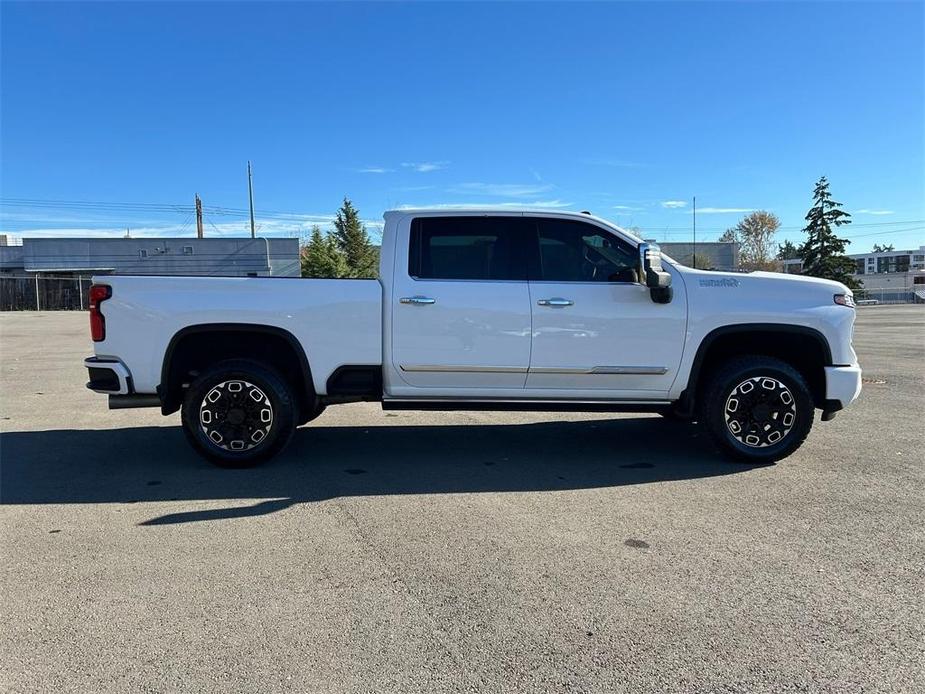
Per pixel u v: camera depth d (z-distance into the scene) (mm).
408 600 3225
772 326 5371
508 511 4469
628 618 3047
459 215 5496
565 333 5352
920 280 80938
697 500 4668
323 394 5477
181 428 7184
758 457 5469
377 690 2527
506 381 5453
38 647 2818
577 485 5047
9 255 46688
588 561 3656
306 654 2766
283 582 3418
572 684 2562
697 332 5383
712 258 60594
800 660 2715
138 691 2516
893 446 6133
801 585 3367
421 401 5504
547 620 3031
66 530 4137
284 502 4664
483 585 3377
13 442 6523
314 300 5359
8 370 11969
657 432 6938
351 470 5477
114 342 5309
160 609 3141
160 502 4668
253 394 5395
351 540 3973
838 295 5473
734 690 2521
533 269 5465
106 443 6480
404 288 5371
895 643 2838
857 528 4125
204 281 5352
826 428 6902
